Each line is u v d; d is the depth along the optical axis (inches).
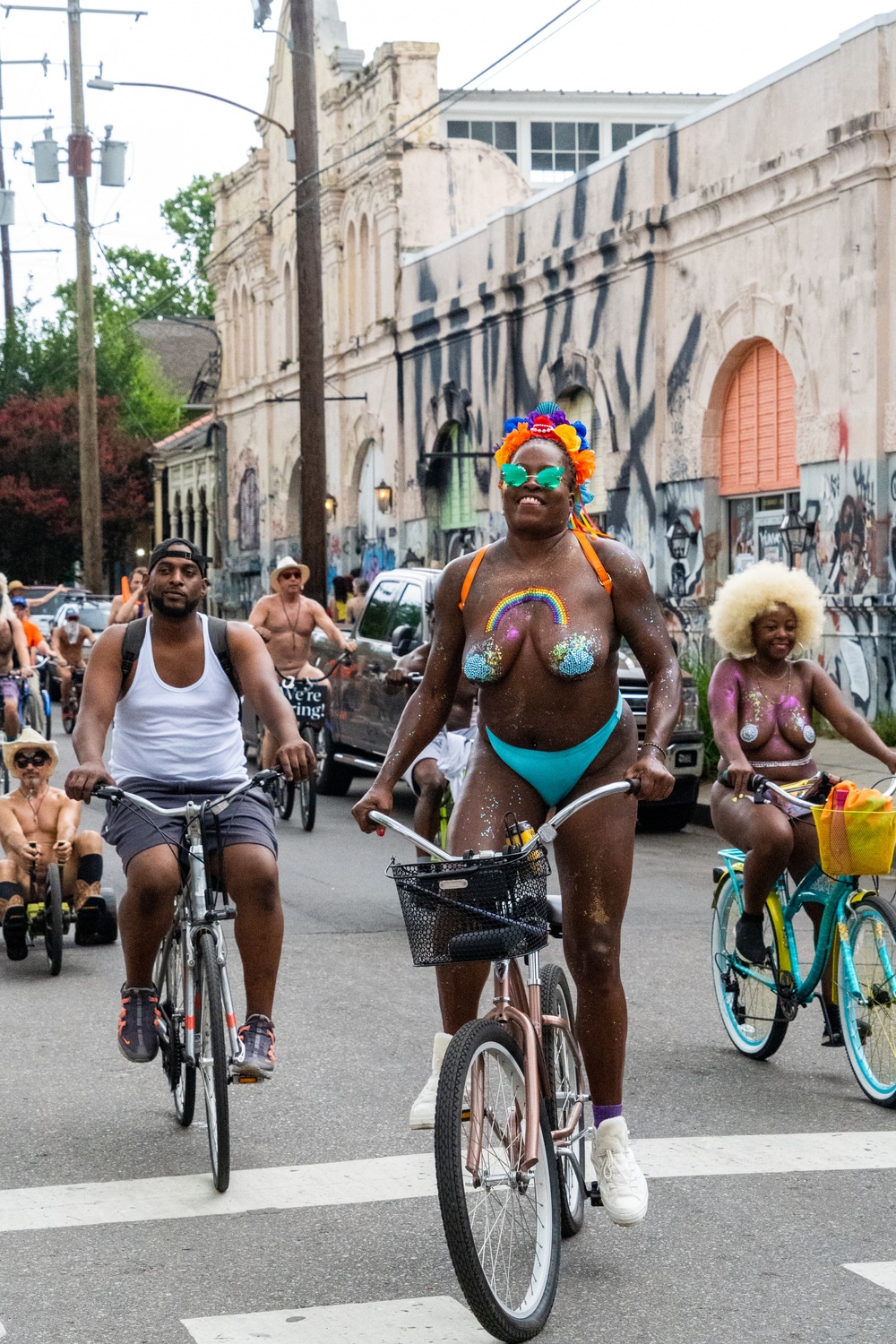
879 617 820.6
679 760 669.9
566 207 1148.5
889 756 327.9
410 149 1464.1
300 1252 229.5
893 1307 209.2
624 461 1081.4
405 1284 217.6
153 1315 207.8
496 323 1259.2
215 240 2025.1
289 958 430.6
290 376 1771.7
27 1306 210.8
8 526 2647.6
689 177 991.6
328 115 1604.3
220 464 2081.7
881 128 807.1
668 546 1031.0
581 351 1134.4
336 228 1604.3
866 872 296.8
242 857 266.1
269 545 1875.0
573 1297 213.2
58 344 2792.8
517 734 228.7
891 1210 244.1
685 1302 211.3
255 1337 200.7
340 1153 272.4
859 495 833.5
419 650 464.4
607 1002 223.9
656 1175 260.2
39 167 1604.3
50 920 409.1
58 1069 327.3
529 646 226.5
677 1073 321.4
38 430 2632.9
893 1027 295.7
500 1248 204.7
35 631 927.0
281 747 266.1
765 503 952.9
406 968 418.6
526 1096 206.8
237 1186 256.5
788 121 892.0
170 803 275.4
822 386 866.8
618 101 2450.8
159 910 269.3
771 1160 267.0
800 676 335.0
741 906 333.1
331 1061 329.4
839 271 847.7
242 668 279.3
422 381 1417.3
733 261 949.8
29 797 430.3
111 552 2829.7
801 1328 203.0
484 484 1295.5
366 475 1585.9
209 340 3521.2
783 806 317.4
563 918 227.9
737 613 330.6
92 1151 274.8
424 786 439.5
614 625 231.3
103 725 271.4
